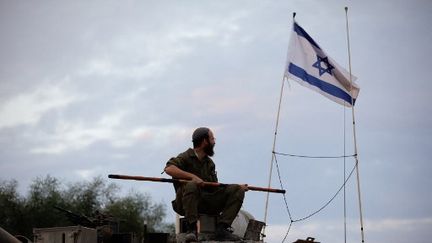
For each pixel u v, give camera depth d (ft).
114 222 46.60
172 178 37.88
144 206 161.17
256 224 38.68
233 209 37.63
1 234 26.61
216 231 37.35
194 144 39.04
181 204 38.06
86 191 152.87
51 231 40.70
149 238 39.78
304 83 59.36
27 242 41.16
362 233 51.75
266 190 38.70
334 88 59.47
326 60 59.93
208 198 37.78
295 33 60.08
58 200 148.77
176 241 37.68
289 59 59.41
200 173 38.55
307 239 41.14
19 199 147.64
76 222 46.06
